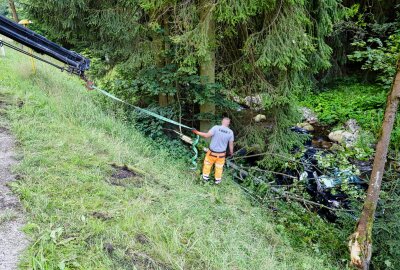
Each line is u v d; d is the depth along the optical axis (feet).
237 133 24.29
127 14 20.51
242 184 20.26
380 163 13.42
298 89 20.81
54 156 12.91
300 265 13.33
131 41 21.48
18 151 12.52
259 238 14.10
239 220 14.56
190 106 24.12
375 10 35.94
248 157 23.54
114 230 9.32
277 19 18.12
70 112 18.99
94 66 25.08
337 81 41.42
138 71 22.20
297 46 17.92
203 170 17.84
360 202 17.79
